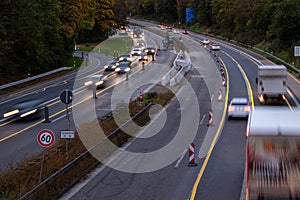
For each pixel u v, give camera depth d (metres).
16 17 51.59
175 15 182.25
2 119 33.41
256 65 69.62
